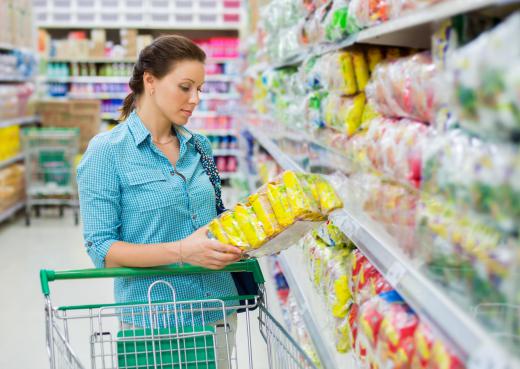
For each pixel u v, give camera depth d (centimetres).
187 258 188
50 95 1106
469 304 106
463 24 125
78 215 852
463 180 105
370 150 179
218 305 213
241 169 841
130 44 1100
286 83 369
